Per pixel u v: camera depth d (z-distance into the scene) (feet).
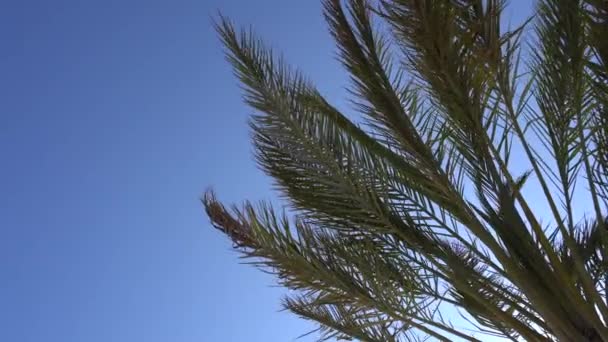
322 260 19.75
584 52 15.79
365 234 20.07
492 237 17.85
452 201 18.30
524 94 16.72
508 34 15.30
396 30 16.22
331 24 18.63
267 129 18.92
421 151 17.99
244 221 20.67
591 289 16.70
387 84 18.39
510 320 18.29
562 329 17.03
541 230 17.56
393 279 19.97
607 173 17.02
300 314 22.86
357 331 21.88
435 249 19.58
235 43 19.02
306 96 19.93
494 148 17.25
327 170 18.75
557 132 16.78
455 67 15.60
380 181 18.80
